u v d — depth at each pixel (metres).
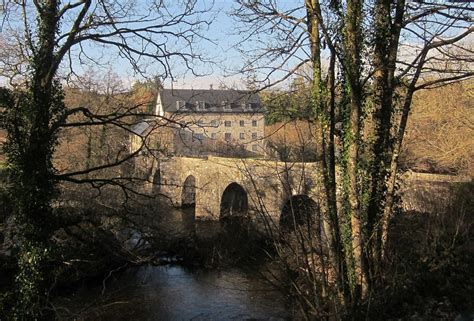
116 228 20.64
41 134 11.75
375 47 12.11
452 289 12.98
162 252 25.47
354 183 11.55
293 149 11.64
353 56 11.47
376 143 12.20
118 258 20.64
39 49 11.81
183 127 13.73
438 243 14.41
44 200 11.81
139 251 22.58
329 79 11.60
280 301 17.06
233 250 22.73
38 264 11.82
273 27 12.02
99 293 19.48
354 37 11.45
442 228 15.65
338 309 7.04
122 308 19.20
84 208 19.30
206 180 42.25
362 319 7.97
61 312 15.15
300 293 6.88
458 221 15.10
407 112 12.52
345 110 12.24
